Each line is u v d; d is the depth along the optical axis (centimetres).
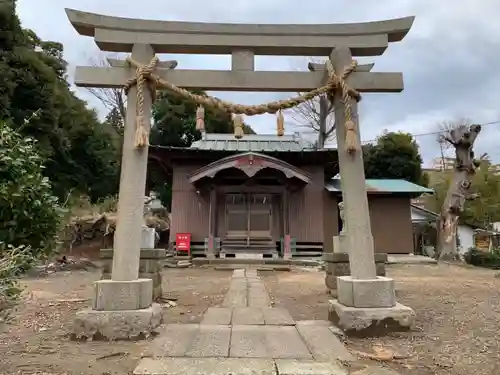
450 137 1728
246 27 519
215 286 852
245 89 524
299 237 1606
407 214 1716
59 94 1545
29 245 305
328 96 534
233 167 1448
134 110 491
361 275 459
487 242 2305
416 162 2420
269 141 1898
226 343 372
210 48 523
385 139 2516
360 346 382
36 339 401
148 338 402
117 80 499
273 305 625
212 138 1889
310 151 1622
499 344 385
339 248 712
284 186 1553
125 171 471
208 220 1602
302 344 371
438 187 2823
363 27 521
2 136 324
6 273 276
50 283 888
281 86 524
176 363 313
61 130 1501
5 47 1305
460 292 737
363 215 476
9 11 1284
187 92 505
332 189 1656
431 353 358
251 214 1580
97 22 500
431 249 2077
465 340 400
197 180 1473
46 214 328
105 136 2136
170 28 512
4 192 296
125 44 507
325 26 522
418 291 752
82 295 706
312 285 870
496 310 553
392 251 1686
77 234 1612
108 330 399
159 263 659
